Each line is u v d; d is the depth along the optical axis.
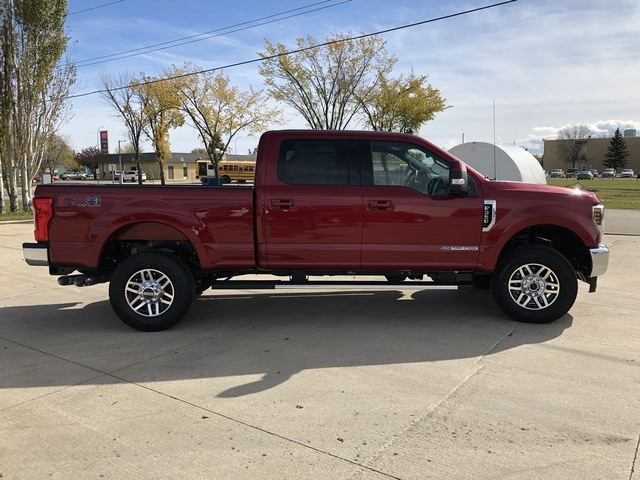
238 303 6.49
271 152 5.33
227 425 3.30
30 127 20.23
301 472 2.76
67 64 21.06
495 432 3.16
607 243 11.18
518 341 4.86
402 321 5.61
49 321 5.79
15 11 18.91
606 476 2.70
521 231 5.66
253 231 5.27
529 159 14.52
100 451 3.00
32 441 3.12
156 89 33.19
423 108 31.59
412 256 5.29
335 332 5.25
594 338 4.92
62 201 5.23
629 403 3.54
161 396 3.75
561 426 3.23
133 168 80.81
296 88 28.12
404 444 3.04
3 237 13.32
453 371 4.14
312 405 3.57
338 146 5.34
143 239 5.52
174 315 5.29
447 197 5.24
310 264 5.34
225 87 32.59
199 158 81.31
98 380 4.06
